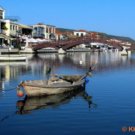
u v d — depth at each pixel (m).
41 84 28.27
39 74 49.09
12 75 47.38
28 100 26.89
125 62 86.00
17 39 120.69
